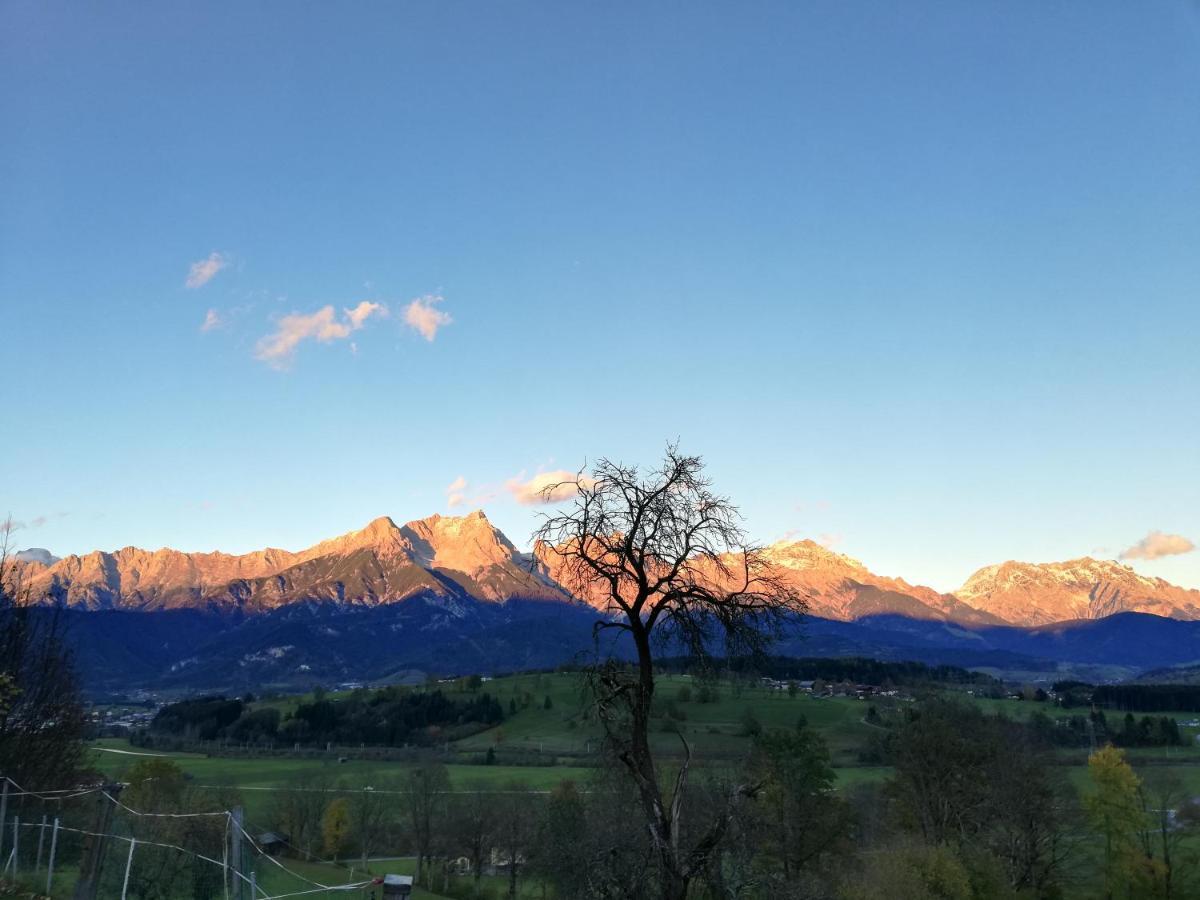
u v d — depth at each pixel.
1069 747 130.25
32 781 36.09
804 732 66.81
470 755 142.38
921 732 69.25
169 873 31.31
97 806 23.73
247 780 118.44
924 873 56.16
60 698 39.06
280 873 58.12
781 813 59.34
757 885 19.33
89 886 22.78
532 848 68.94
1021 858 66.75
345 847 99.88
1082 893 77.69
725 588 16.09
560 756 139.50
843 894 54.12
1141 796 77.62
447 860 94.12
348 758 146.12
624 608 16.36
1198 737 141.25
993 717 86.12
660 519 16.03
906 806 70.25
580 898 17.34
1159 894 73.81
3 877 25.59
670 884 15.44
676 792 16.03
